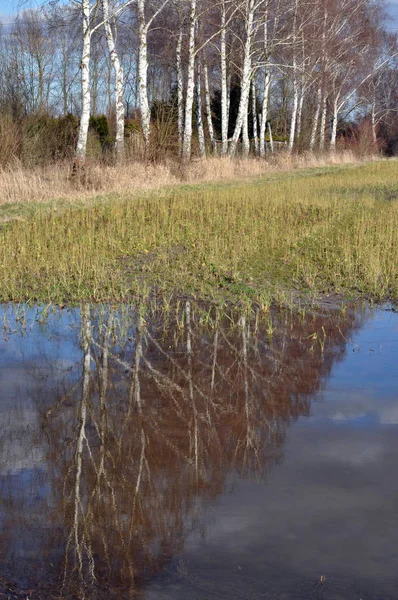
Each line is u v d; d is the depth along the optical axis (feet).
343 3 130.41
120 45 128.88
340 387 19.99
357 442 16.05
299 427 17.06
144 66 79.92
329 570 10.95
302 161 115.24
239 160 99.25
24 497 13.47
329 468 14.69
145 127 79.20
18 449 15.71
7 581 10.72
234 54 122.21
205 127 144.87
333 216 52.65
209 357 22.97
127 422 17.35
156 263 39.27
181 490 13.73
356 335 25.80
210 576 10.83
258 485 13.92
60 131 79.20
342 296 32.55
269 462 15.01
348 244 42.29
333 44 129.59
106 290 33.14
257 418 17.63
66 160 68.80
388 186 74.43
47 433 16.65
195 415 17.90
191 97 87.25
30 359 22.75
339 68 140.36
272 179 85.20
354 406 18.47
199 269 38.14
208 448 15.81
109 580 10.75
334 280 35.12
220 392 19.62
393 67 195.83
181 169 79.56
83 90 67.82
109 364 22.24
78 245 42.11
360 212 54.13
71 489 13.79
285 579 10.73
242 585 10.58
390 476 14.33
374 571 10.93
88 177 64.49
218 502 13.21
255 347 24.16
